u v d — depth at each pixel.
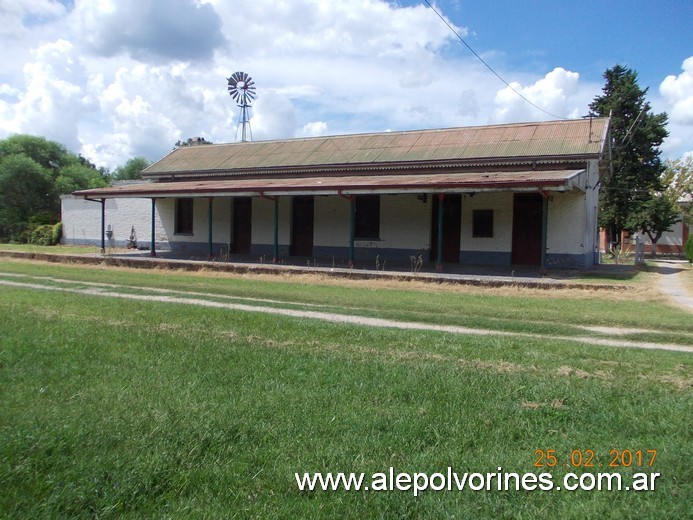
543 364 7.00
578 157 20.70
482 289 16.44
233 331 8.87
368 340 8.42
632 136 38.66
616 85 39.88
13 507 3.30
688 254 28.28
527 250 21.73
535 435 4.60
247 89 44.72
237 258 25.20
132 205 31.56
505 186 17.58
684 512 3.40
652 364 7.19
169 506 3.39
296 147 29.28
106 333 8.36
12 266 22.36
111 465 3.78
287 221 26.84
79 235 33.84
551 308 12.90
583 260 20.73
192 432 4.38
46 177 47.69
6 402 5.03
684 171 43.56
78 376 6.00
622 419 4.93
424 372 6.40
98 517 3.25
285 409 5.04
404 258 23.97
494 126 25.36
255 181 25.81
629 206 38.09
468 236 22.64
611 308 12.95
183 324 9.41
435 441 4.44
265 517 3.28
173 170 30.03
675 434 4.61
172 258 25.30
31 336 7.95
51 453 3.96
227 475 3.76
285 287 16.61
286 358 7.04
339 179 23.55
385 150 25.80
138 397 5.25
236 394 5.46
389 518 3.32
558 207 21.03
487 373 6.42
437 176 21.75
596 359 7.42
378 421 4.77
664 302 13.90
